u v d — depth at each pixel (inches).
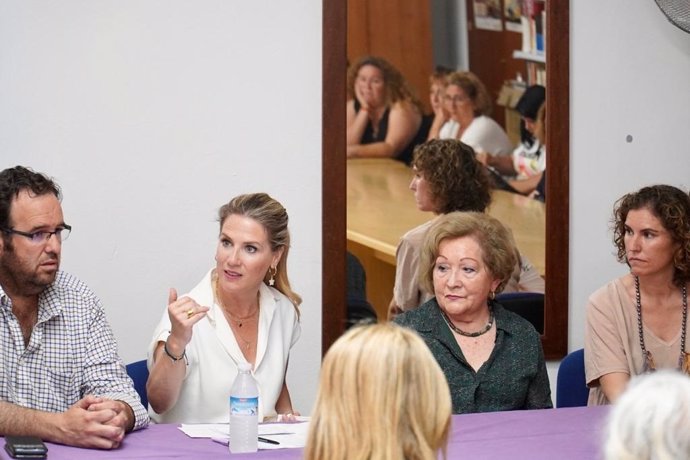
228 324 133.9
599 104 187.3
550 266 184.1
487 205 179.9
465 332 137.6
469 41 177.6
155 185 166.4
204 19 167.0
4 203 113.3
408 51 174.7
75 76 162.2
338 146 171.9
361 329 67.8
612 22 187.3
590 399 149.6
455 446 107.8
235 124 169.2
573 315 187.5
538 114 182.4
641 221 141.9
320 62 171.9
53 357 119.7
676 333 144.6
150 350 131.0
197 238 168.6
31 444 99.7
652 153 191.3
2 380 115.2
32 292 116.1
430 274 138.6
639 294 146.3
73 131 162.7
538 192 183.0
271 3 169.5
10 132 160.1
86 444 104.7
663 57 190.9
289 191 171.8
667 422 55.9
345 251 173.2
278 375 136.7
